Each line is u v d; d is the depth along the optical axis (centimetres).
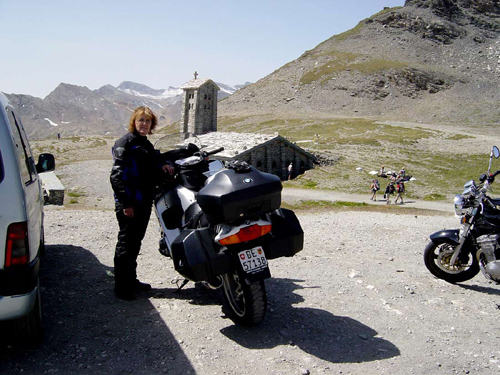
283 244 475
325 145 8169
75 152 9688
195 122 7694
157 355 420
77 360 404
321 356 434
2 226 359
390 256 849
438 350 460
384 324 519
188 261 436
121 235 544
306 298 591
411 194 4419
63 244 808
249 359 421
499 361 441
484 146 7556
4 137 372
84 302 538
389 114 16988
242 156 5800
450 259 685
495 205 636
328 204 3719
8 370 379
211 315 519
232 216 427
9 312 363
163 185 576
